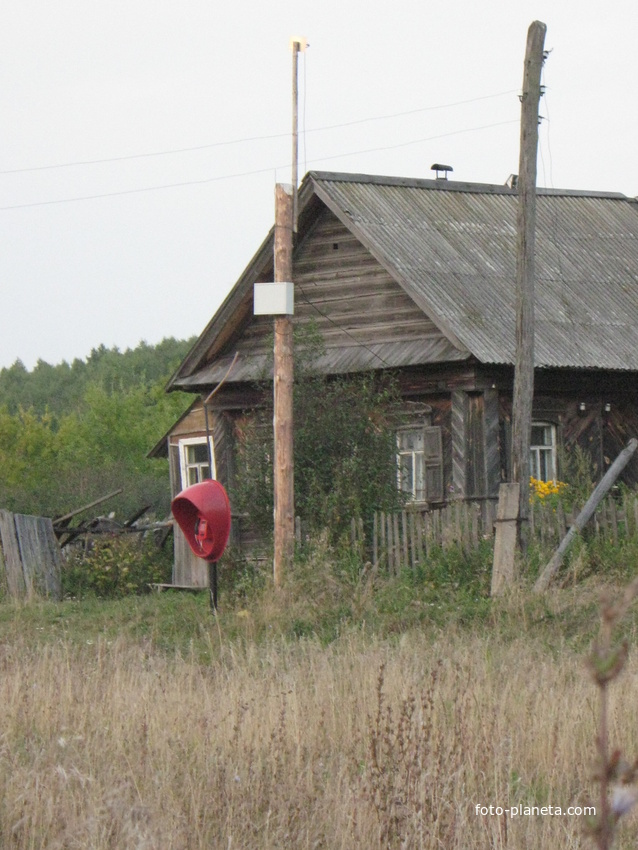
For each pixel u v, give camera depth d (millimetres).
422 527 62438
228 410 87062
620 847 22594
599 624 49531
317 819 24797
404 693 32031
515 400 61812
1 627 61406
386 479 68312
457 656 40844
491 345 72438
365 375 74250
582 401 77625
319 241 82875
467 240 84625
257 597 58906
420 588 58406
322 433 68875
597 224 94875
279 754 27891
